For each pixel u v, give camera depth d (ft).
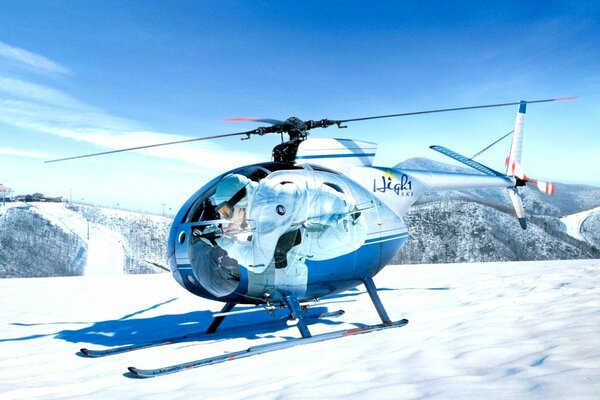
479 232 508.12
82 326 27.04
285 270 19.53
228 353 17.88
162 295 41.19
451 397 9.84
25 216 453.17
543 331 16.55
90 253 406.00
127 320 28.91
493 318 20.63
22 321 29.01
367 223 22.07
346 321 24.81
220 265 20.18
